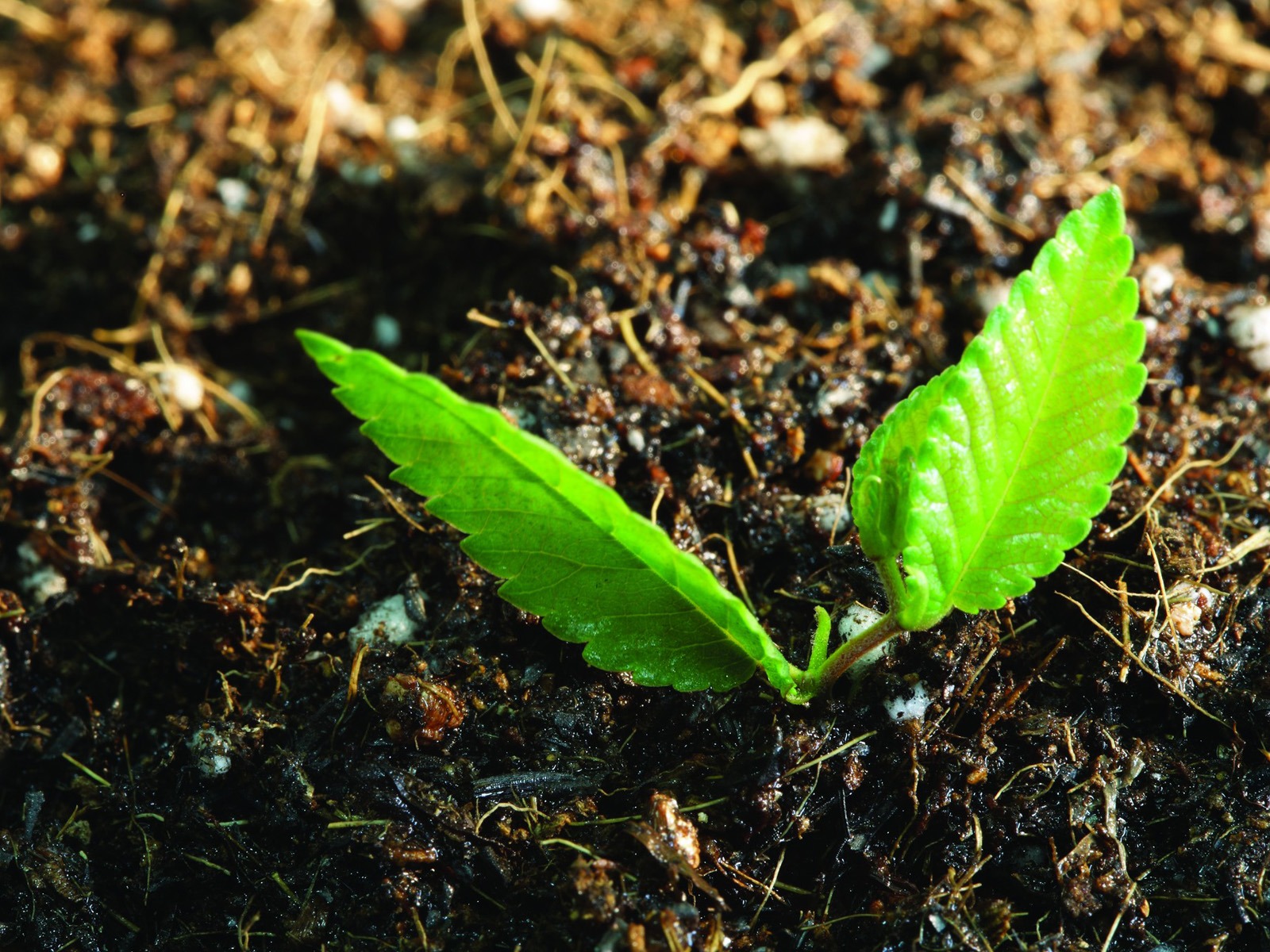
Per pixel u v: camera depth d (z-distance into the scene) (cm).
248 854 10
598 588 10
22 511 12
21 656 11
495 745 10
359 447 12
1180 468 11
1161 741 10
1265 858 10
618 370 12
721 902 10
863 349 12
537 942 10
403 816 10
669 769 10
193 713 11
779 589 11
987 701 10
